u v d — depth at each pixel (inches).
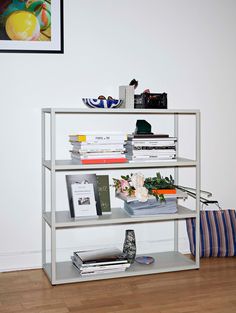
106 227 123.2
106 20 119.6
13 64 113.6
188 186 129.8
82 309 91.6
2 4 111.7
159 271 112.2
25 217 117.0
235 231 126.9
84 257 109.2
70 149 119.2
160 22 124.0
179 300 96.0
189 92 128.2
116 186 115.7
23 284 105.7
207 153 131.8
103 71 120.2
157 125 126.0
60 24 115.6
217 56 130.1
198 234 115.3
